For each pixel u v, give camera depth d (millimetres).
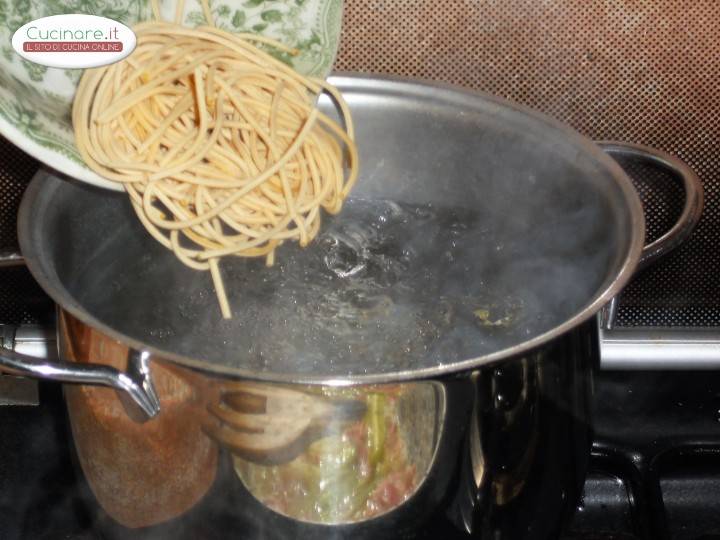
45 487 1000
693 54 1062
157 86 890
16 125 825
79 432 803
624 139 1110
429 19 1049
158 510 791
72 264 913
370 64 1075
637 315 1179
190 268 1030
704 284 1166
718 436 1048
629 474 1014
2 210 1099
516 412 738
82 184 915
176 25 916
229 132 914
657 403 1084
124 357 694
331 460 711
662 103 1089
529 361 710
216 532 776
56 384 1089
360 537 763
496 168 1018
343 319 987
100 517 858
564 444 806
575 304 930
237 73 915
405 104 1021
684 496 1013
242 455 720
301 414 683
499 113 990
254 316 986
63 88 916
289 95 937
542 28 1052
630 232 825
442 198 1068
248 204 899
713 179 1119
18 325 1112
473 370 681
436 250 1063
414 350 946
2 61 873
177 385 693
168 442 736
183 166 861
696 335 1095
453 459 734
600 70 1073
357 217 1092
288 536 764
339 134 941
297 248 1079
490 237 1047
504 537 811
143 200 859
